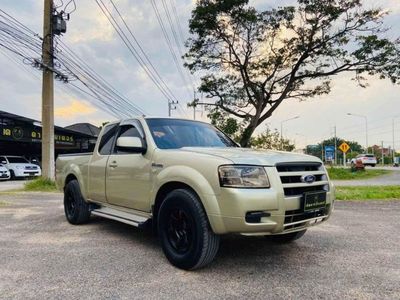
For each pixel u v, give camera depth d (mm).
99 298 3176
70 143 32969
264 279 3627
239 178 3529
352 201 9508
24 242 5062
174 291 3326
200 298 3178
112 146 5516
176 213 4047
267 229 3551
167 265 4059
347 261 4219
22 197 10867
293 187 3766
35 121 25734
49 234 5566
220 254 4473
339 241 5164
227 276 3709
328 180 4281
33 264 4074
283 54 18250
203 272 3828
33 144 31078
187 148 4422
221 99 20422
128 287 3416
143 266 4023
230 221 3488
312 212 3953
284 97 19328
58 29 14516
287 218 3699
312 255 4457
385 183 17984
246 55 18609
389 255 4477
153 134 4785
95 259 4270
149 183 4465
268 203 3508
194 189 3756
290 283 3520
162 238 4145
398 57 16859
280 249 4723
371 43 16578
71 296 3215
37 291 3318
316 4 16641
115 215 5188
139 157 4734
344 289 3365
